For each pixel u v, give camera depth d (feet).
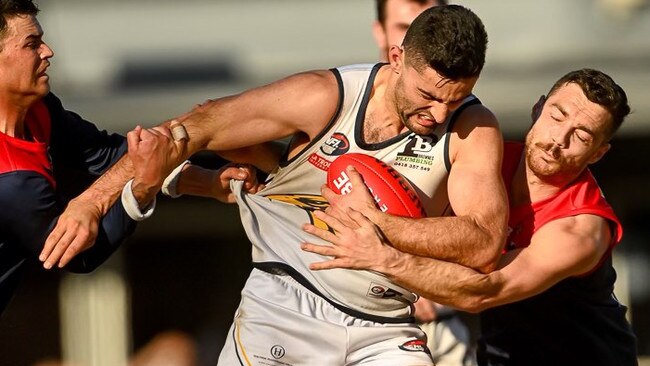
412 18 75.05
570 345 67.15
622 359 68.13
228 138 60.34
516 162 65.31
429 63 56.75
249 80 117.39
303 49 118.83
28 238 59.82
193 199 112.16
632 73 111.24
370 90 60.39
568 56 117.08
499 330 68.23
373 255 58.39
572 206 63.93
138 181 59.62
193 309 112.98
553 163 62.80
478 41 57.00
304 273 62.49
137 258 112.57
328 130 60.49
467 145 60.08
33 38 59.77
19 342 110.83
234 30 118.83
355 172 59.31
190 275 112.88
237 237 113.29
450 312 75.82
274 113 59.98
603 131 62.59
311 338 62.23
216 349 112.16
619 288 113.70
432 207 60.95
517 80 109.70
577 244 62.64
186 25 118.52
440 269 59.11
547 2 118.32
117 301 111.96
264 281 63.62
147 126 104.99
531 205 64.34
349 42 119.14
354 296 62.18
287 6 119.03
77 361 111.45
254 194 64.69
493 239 59.11
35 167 59.98
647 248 113.60
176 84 116.78
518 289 61.46
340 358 62.64
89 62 117.29
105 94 113.39
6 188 58.85
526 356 67.92
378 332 62.80
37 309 111.14
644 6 118.21
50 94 64.54
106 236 60.03
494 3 118.32
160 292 112.68
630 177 111.86
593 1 118.32
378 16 77.10
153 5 118.73
